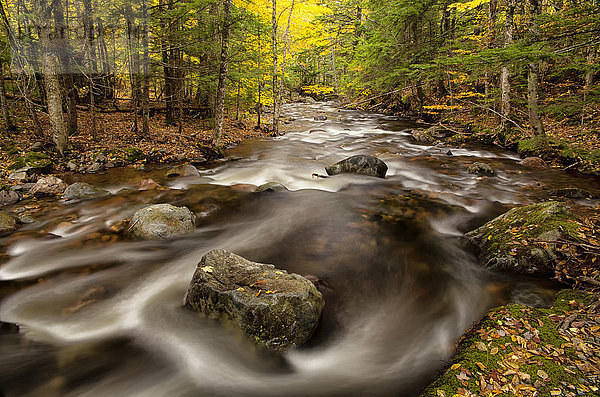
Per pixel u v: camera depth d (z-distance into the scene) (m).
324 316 4.23
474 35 16.23
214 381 3.29
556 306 3.84
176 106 18.06
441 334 3.88
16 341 3.71
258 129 19.20
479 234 5.80
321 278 4.98
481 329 3.56
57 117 10.76
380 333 4.00
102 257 5.59
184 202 8.20
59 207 7.75
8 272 5.09
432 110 21.78
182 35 13.27
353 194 8.77
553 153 11.62
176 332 3.84
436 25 22.48
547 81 16.88
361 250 5.79
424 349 3.68
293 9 21.52
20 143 10.98
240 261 4.55
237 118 20.44
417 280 4.95
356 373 3.42
